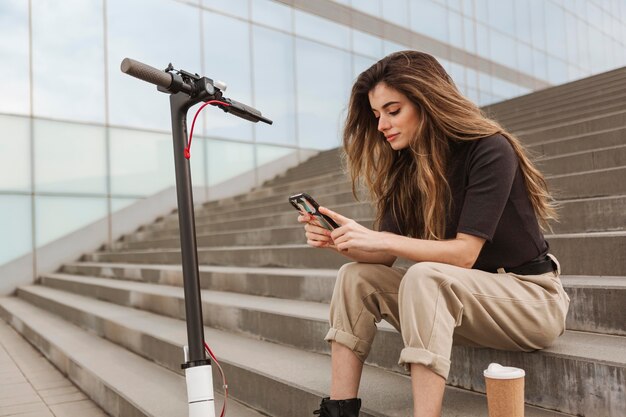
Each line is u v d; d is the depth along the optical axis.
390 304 1.60
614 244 2.14
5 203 7.41
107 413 2.77
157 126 8.80
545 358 1.58
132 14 8.52
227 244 5.60
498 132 1.55
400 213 1.77
